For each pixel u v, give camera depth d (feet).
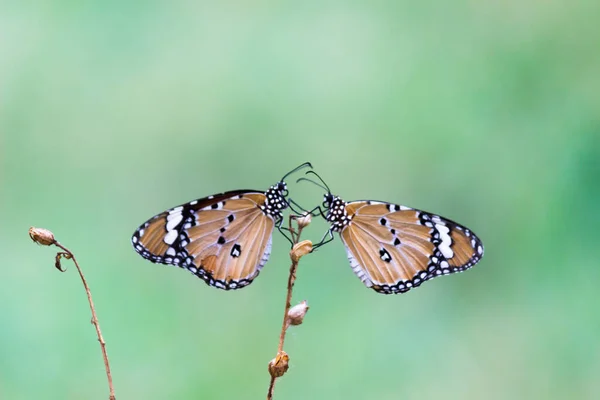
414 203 4.09
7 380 3.66
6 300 3.75
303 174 4.11
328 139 4.14
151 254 3.36
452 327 3.86
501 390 3.80
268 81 4.24
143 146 4.13
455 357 3.83
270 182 4.11
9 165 4.10
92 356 3.72
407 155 4.12
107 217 4.05
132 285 3.82
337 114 4.17
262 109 4.17
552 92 4.11
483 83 4.14
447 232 3.40
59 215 4.03
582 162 3.96
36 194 4.07
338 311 3.85
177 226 3.37
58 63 4.22
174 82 4.25
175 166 4.12
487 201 4.02
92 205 4.06
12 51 4.22
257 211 3.39
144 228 3.35
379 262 3.42
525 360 3.83
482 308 3.90
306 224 3.22
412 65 4.24
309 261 3.89
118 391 3.69
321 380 3.78
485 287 3.92
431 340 3.85
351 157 4.13
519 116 4.10
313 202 4.10
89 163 4.11
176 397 3.72
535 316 3.87
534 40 4.16
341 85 4.23
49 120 4.14
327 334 3.83
